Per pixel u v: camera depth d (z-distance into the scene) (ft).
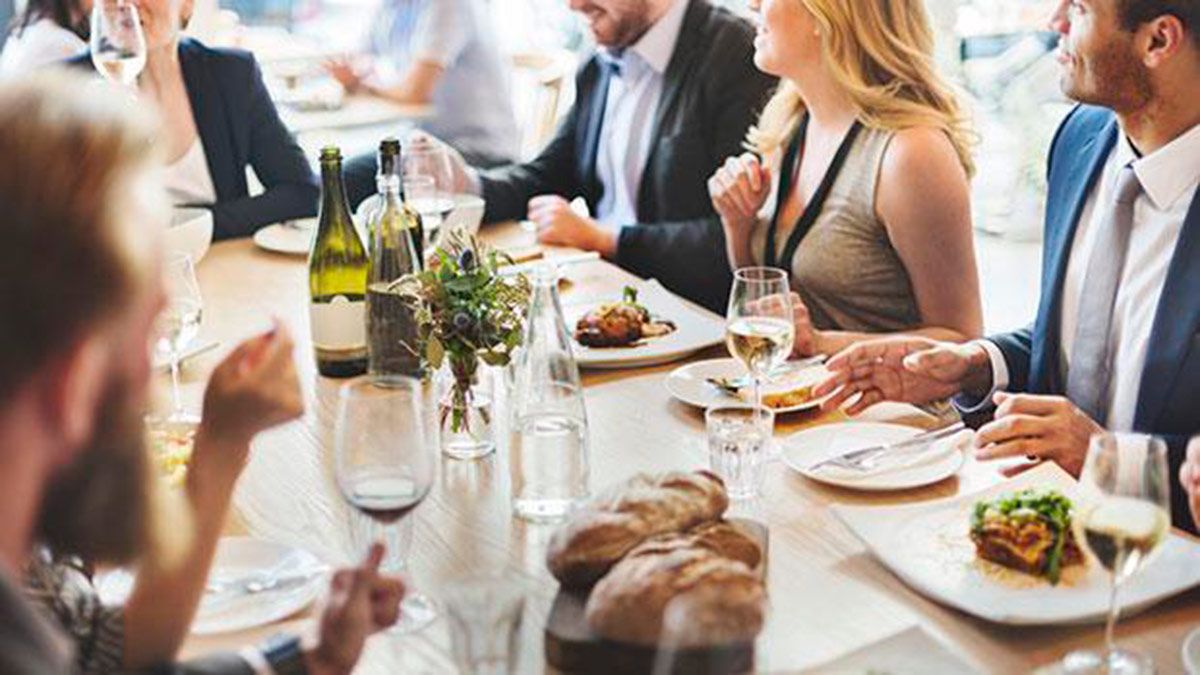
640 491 4.39
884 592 4.52
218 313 7.89
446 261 5.67
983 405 6.98
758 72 9.84
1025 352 7.04
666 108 10.09
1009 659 4.09
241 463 4.20
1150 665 3.98
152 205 3.19
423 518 5.20
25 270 2.93
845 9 8.07
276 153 10.54
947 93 8.29
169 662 3.84
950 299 8.14
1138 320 6.52
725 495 4.54
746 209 8.80
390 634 4.34
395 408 4.36
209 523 4.10
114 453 3.30
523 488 5.19
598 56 10.62
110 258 3.01
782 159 8.74
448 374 6.20
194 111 10.37
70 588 4.00
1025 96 15.99
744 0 12.90
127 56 8.15
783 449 5.72
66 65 10.00
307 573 4.70
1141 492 3.93
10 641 2.80
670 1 10.01
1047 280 7.02
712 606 3.33
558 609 4.17
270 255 9.16
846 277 8.39
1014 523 4.52
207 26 16.14
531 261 8.85
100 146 3.06
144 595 3.99
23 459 3.04
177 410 6.35
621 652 3.93
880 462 5.54
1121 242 6.57
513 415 5.49
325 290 6.75
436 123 13.32
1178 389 6.17
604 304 7.22
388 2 13.75
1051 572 4.44
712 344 7.11
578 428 5.25
